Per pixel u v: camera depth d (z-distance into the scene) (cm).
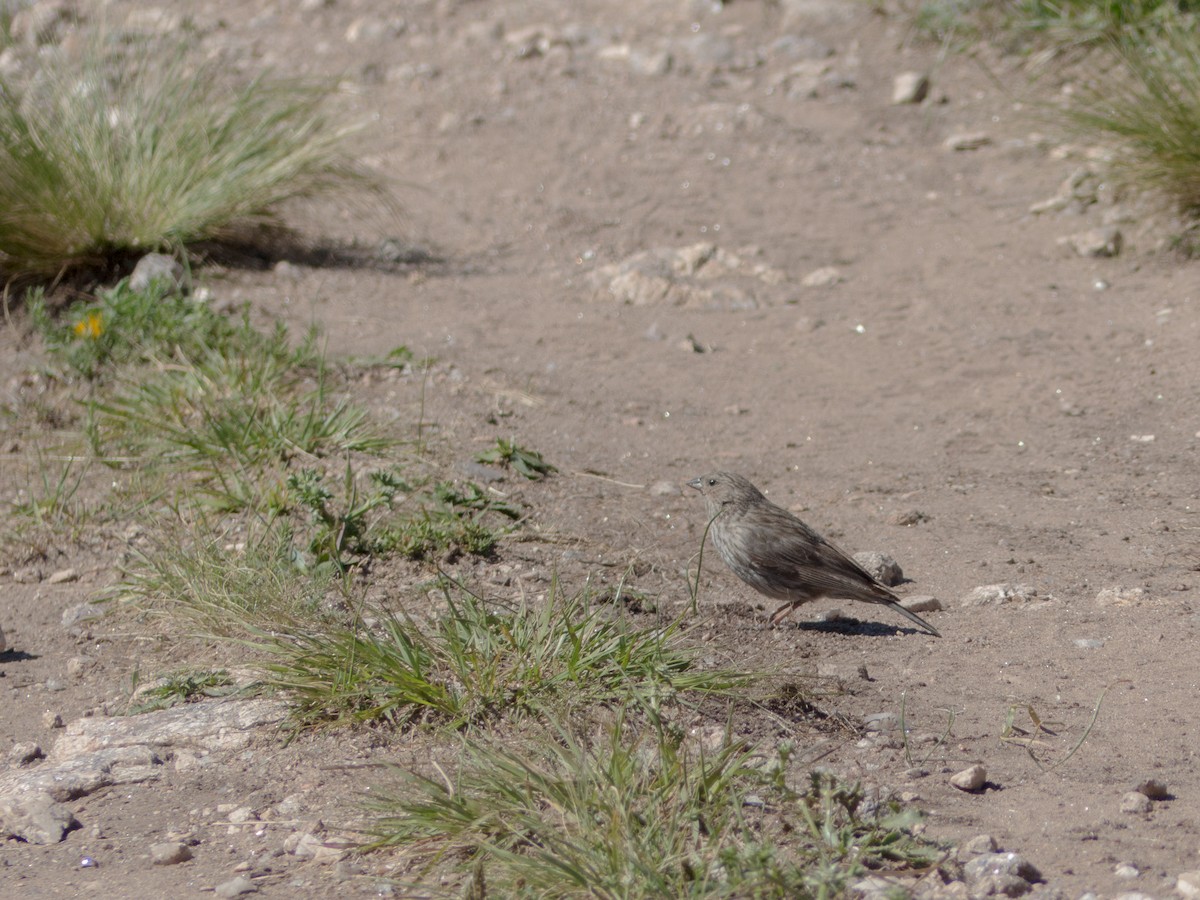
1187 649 809
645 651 769
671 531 1067
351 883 596
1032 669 805
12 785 704
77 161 1583
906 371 1415
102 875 616
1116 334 1445
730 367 1454
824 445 1257
